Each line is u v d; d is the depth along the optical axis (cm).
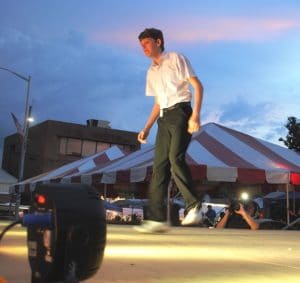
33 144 4594
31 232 123
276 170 1150
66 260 115
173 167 394
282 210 1859
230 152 1213
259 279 193
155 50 404
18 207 2070
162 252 266
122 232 396
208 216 1330
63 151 4503
